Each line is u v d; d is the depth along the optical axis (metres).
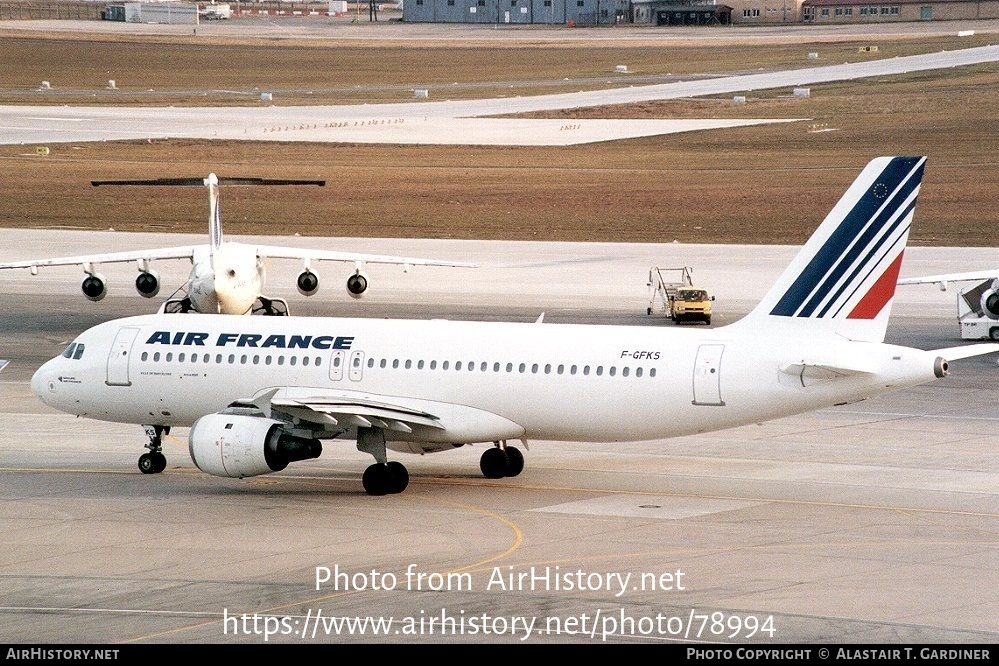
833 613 93.25
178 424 145.88
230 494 134.25
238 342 143.00
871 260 126.31
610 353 132.75
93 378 146.00
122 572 106.00
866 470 143.00
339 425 133.75
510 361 135.12
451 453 156.25
